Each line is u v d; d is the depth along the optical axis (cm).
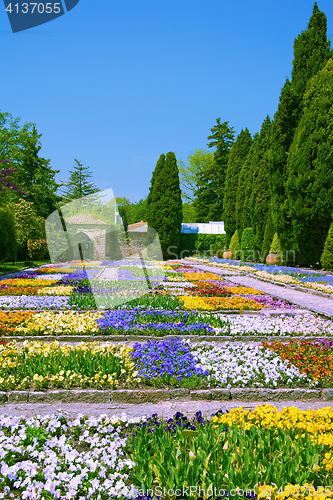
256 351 642
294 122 2052
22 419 421
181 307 999
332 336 772
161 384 521
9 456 344
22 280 1588
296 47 2081
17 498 296
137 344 652
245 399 505
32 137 3750
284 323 860
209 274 1855
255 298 1195
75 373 512
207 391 505
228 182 3306
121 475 314
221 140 4900
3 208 2194
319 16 2048
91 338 756
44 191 3634
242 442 326
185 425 384
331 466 299
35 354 596
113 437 380
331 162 1741
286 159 2061
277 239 2255
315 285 1408
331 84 1802
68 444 359
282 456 308
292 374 542
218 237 3600
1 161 1491
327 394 510
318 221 1828
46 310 995
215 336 751
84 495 303
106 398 493
